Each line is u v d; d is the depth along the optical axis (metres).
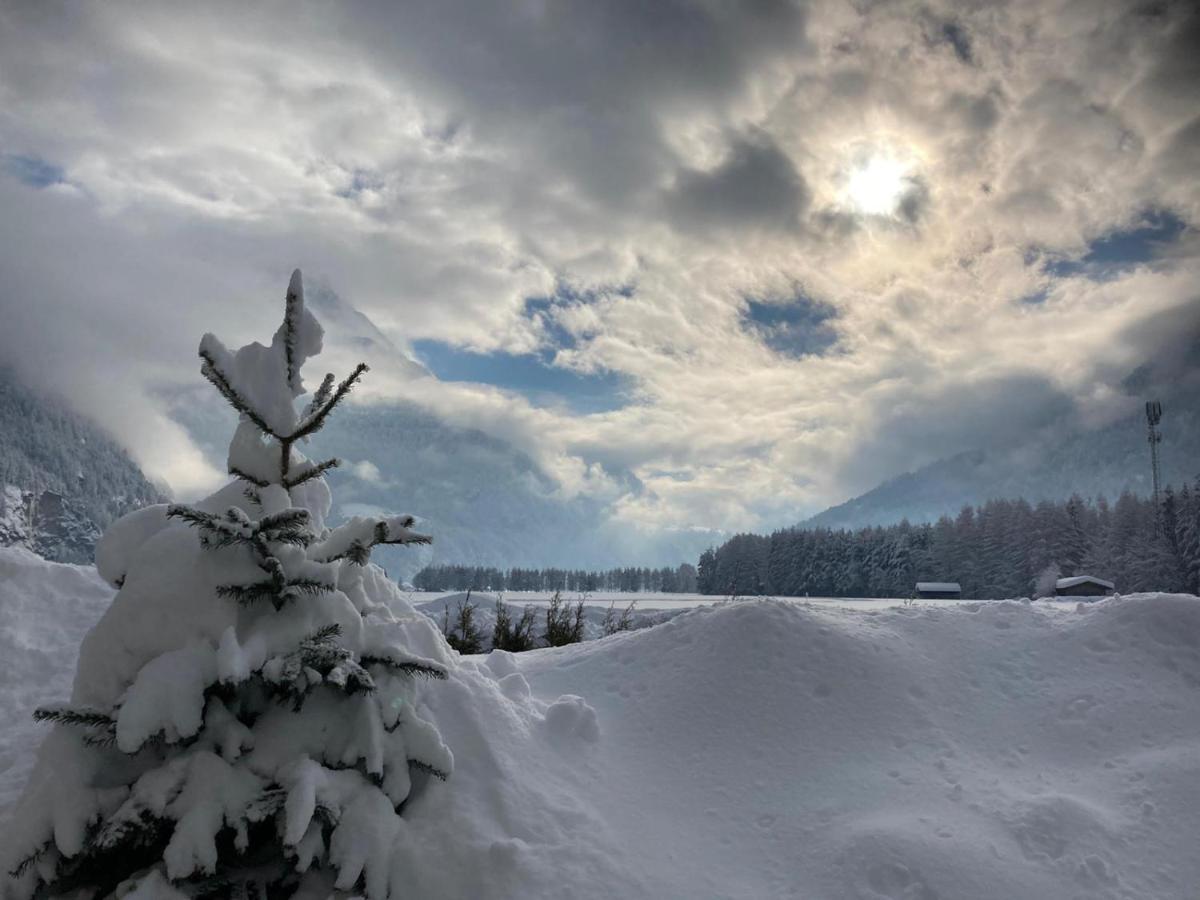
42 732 5.10
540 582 131.12
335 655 3.64
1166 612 5.66
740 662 5.19
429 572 124.81
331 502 4.70
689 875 3.64
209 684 3.46
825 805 4.12
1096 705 4.94
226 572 3.77
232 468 4.16
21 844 3.21
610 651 5.76
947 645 5.58
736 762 4.50
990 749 4.65
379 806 3.60
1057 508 76.44
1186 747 4.51
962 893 3.46
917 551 92.25
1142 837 3.87
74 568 7.13
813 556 102.38
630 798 4.20
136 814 3.20
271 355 4.12
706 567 118.62
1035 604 6.26
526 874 3.45
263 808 3.32
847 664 5.18
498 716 4.39
